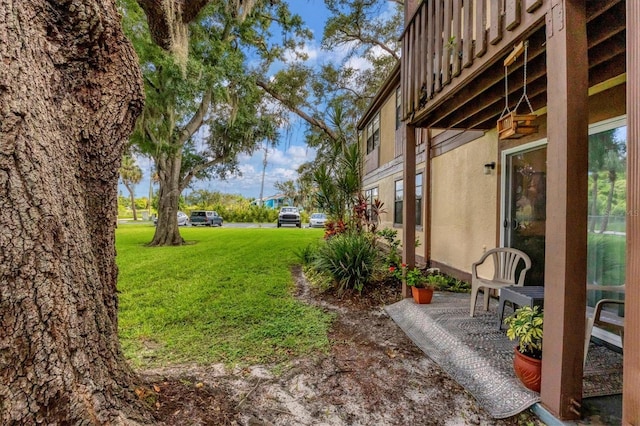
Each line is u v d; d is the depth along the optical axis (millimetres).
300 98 14148
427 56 3803
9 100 1296
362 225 6586
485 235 4984
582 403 2035
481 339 3025
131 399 1803
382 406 2213
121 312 4043
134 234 15875
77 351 1479
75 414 1414
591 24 2250
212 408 2100
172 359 2828
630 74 1296
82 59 1626
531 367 2150
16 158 1304
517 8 2244
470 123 4617
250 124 12328
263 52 12219
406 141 4484
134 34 7637
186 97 8805
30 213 1333
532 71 3006
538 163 3984
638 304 1264
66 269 1466
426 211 7070
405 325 3693
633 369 1272
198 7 3020
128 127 1892
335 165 6973
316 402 2252
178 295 4801
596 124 3131
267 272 6539
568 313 1879
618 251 2945
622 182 2900
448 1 3250
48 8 1481
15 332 1274
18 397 1272
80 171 1703
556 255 1931
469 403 2244
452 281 5461
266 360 2844
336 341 3270
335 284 5035
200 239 13453
